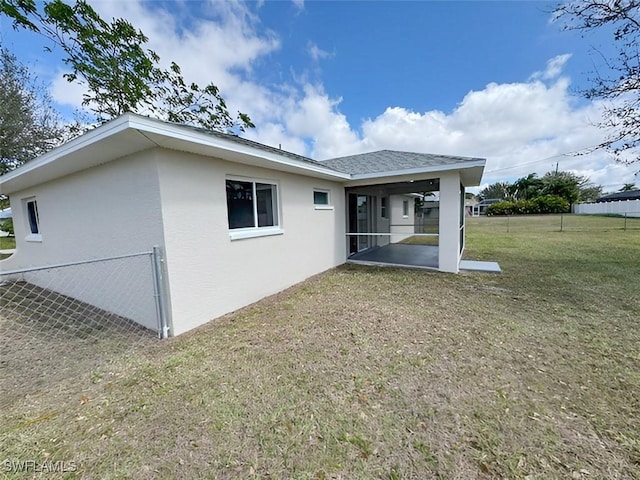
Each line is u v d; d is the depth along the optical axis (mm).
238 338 3338
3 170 10344
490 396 2154
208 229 3938
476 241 12188
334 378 2447
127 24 10172
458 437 1763
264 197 5137
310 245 6449
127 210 3748
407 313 4012
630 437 1729
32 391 2369
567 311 3930
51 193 5254
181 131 2992
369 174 6922
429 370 2535
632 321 3525
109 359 2918
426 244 12609
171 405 2135
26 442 1779
